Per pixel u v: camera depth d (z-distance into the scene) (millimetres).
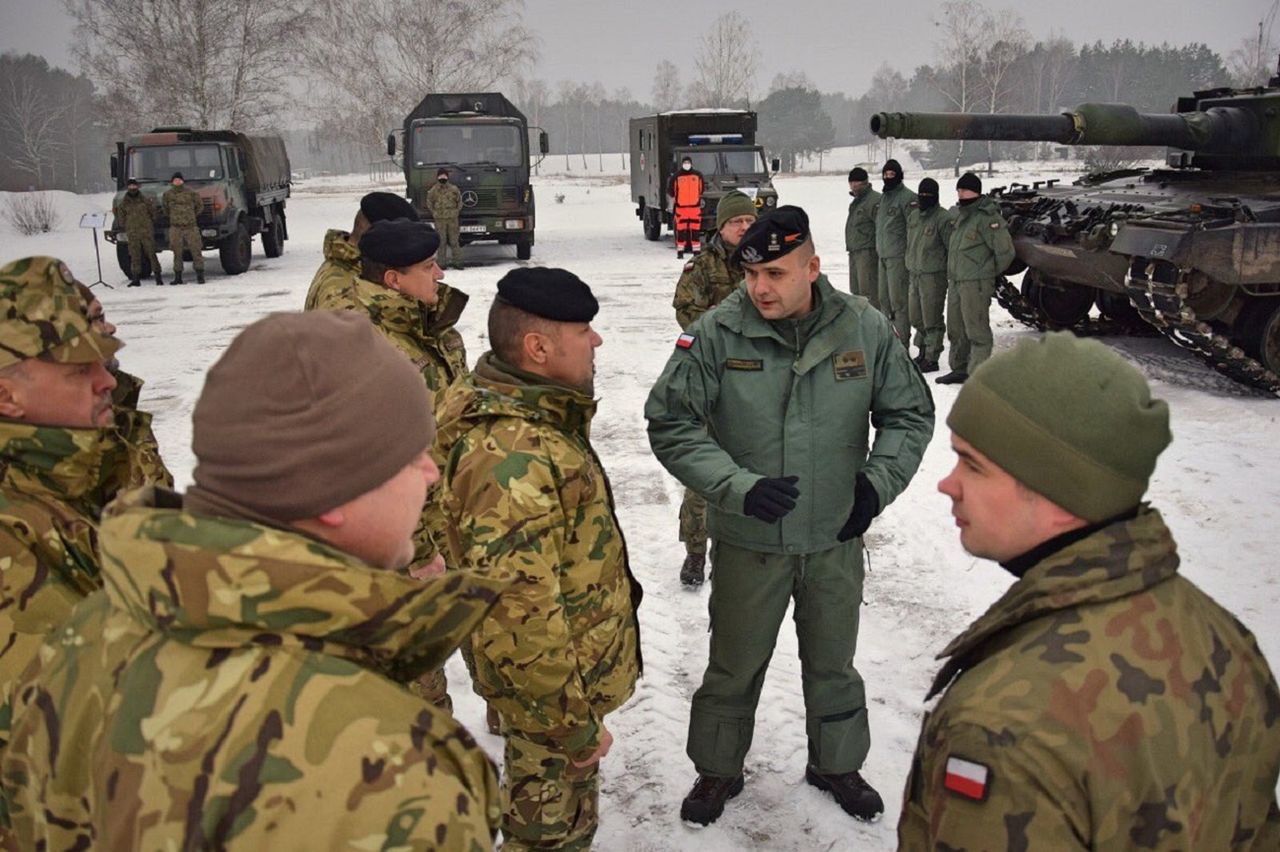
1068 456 1305
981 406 1378
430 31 39281
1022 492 1368
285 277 16953
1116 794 1190
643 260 18359
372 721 1061
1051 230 9305
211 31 32562
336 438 1138
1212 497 5812
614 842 3125
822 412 2941
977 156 70000
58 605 1660
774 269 2816
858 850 3053
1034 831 1177
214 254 21250
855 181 11680
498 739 3689
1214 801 1270
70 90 81375
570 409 2287
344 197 39281
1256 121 9273
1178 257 7598
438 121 17484
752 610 3053
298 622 1055
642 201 22984
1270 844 1393
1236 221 7734
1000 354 1415
